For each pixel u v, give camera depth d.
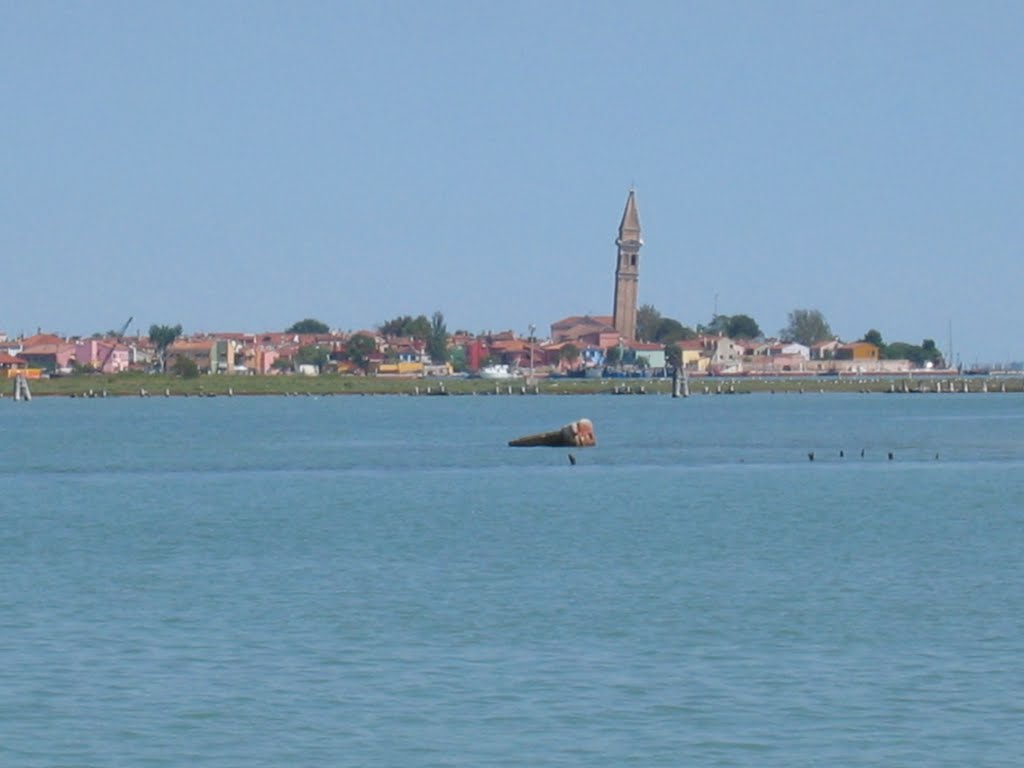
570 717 103.94
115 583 158.25
